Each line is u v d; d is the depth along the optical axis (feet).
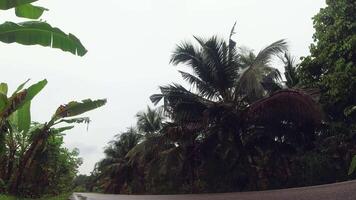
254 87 56.24
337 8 53.16
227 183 57.82
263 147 58.70
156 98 62.03
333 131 51.72
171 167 69.82
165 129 61.67
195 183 64.85
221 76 60.08
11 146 29.91
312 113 50.34
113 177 142.51
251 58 66.74
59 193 52.01
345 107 51.16
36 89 27.66
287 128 56.95
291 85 65.41
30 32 18.72
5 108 25.94
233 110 57.98
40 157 32.14
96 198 49.90
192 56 60.64
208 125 59.47
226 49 60.44
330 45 51.42
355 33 50.01
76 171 73.72
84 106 30.94
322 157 46.70
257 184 55.77
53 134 31.32
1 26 18.12
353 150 47.83
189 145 62.75
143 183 123.34
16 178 29.48
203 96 61.26
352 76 47.70
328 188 21.65
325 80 50.88
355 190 17.84
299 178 49.49
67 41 19.36
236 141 57.72
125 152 132.87
